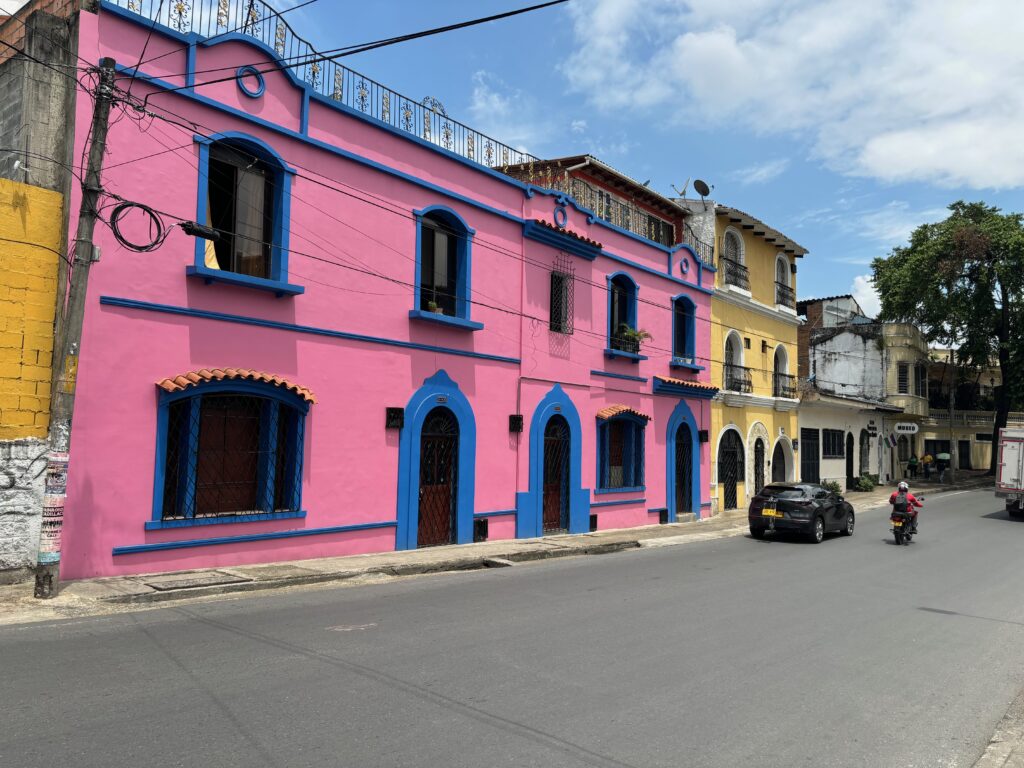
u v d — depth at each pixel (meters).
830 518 18.23
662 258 21.84
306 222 12.05
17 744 4.32
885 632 8.41
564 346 17.83
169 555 10.17
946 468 44.69
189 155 10.56
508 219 16.31
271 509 11.42
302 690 5.49
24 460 9.01
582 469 18.31
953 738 5.25
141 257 10.03
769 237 27.44
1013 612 9.88
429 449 14.52
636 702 5.61
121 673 5.72
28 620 7.37
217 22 10.98
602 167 20.34
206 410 10.88
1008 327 37.22
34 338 9.19
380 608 8.55
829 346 43.09
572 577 11.56
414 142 14.07
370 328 13.08
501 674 6.14
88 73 9.16
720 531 20.03
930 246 36.97
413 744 4.59
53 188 9.53
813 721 5.42
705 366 23.59
